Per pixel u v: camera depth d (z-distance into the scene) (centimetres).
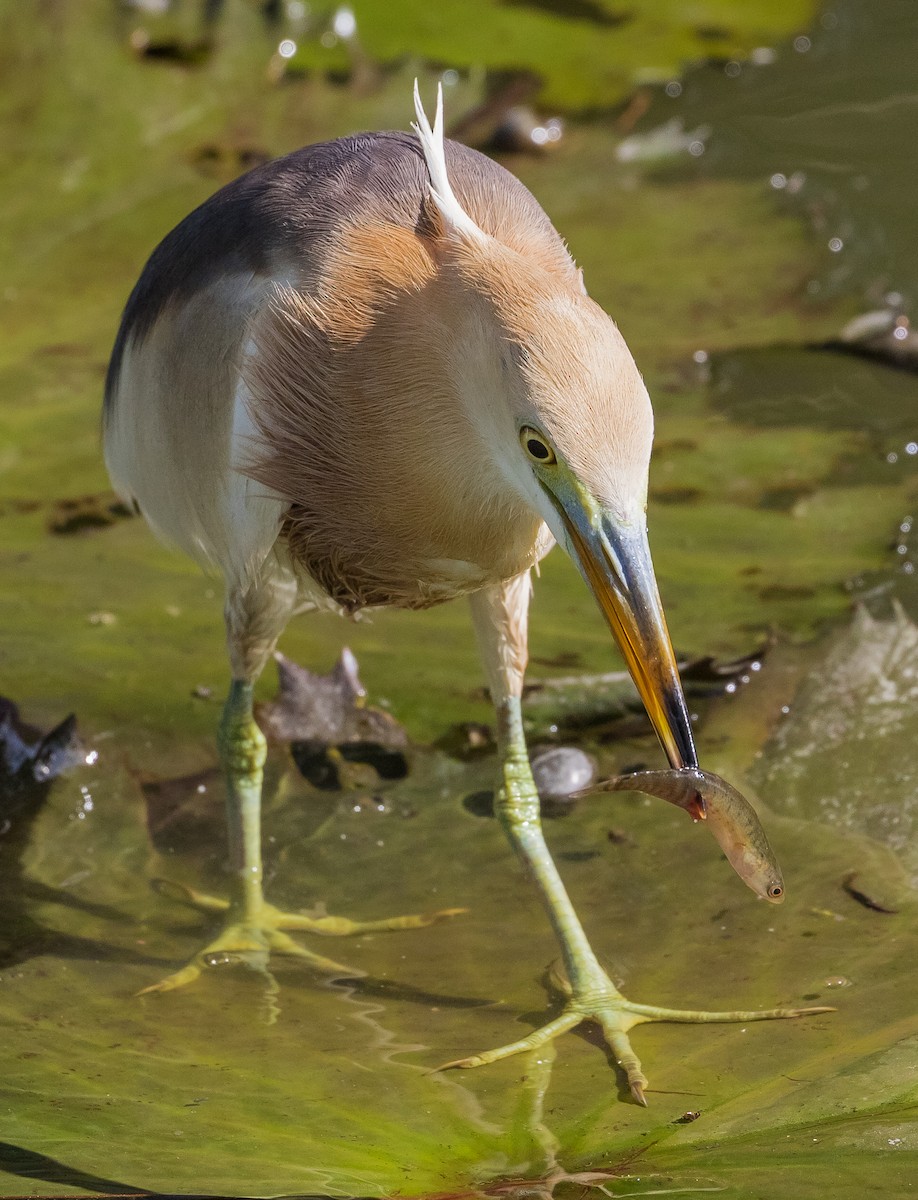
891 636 874
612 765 815
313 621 966
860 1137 551
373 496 664
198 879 751
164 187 1448
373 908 723
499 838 771
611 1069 607
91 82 1595
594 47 1656
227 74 1614
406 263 638
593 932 692
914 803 758
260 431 679
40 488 1079
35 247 1374
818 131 1493
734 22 1692
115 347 822
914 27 1653
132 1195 533
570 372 562
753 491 1052
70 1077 613
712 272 1315
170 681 901
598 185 1452
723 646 891
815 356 1198
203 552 780
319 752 836
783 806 765
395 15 1714
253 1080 609
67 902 735
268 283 675
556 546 1034
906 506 1025
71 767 826
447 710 870
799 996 639
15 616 953
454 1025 641
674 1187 529
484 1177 545
